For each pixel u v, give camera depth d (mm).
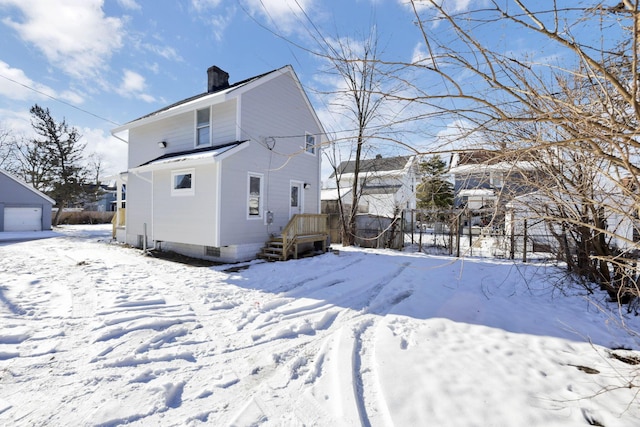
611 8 1346
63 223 26953
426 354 3033
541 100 1726
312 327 3807
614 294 4547
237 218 8328
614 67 1783
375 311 4484
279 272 6805
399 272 7230
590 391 2375
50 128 22906
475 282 6219
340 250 11312
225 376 2662
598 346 3236
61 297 4574
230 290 5246
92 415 2090
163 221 9008
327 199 15883
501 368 2752
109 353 2973
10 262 7418
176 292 5023
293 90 10523
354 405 2238
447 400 2268
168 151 10438
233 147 7922
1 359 2811
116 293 4809
